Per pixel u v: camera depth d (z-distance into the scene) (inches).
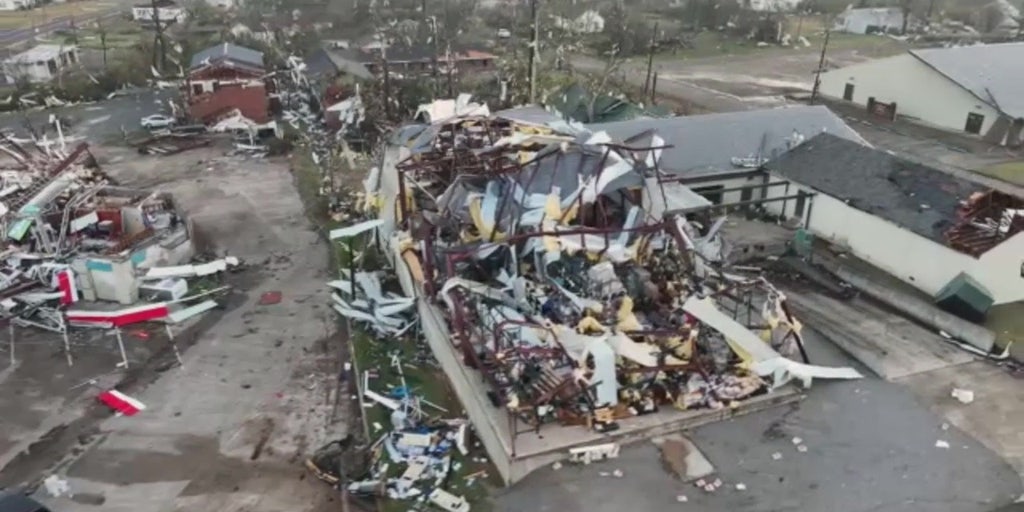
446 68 2329.0
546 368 792.9
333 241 1306.6
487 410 760.3
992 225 1016.9
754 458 720.3
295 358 963.3
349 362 952.9
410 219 1098.1
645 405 772.6
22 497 674.8
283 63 2694.4
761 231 1238.9
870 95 2223.2
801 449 732.0
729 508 660.1
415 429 802.2
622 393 778.8
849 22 3779.5
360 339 984.9
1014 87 1931.6
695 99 2325.3
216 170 1704.0
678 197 1075.3
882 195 1133.7
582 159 1047.6
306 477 754.8
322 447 795.4
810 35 3624.5
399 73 2335.1
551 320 855.1
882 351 908.0
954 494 673.6
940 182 1112.8
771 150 1349.7
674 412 769.6
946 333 951.6
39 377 923.4
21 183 1381.6
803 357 851.4
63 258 1138.0
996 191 1045.8
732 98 2348.7
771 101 2315.5
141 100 2358.5
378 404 853.8
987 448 735.7
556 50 2738.7
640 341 809.5
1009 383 845.8
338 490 734.5
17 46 2957.7
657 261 956.6
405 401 850.1
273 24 3314.5
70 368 942.4
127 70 2514.8
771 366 773.3
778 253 1172.5
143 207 1258.6
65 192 1311.5
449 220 1018.1
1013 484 685.9
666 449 732.7
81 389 899.4
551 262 924.6
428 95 2076.8
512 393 765.9
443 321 915.4
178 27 3319.4
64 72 2509.8
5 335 1011.3
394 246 1128.2
